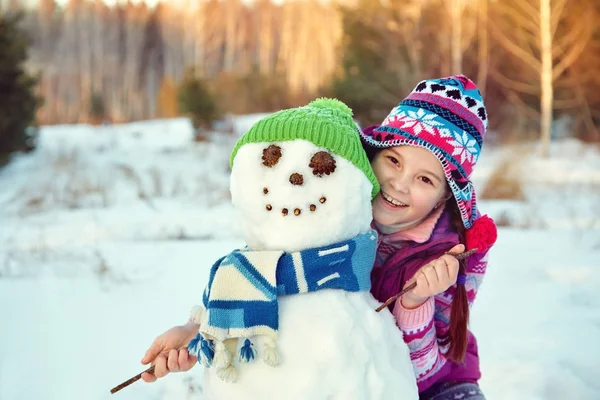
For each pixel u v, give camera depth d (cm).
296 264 161
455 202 203
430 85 199
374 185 178
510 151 1174
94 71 3841
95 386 280
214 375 164
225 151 1323
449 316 201
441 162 190
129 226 663
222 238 606
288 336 157
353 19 1575
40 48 3834
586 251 560
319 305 160
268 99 2231
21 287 432
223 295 161
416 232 197
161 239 603
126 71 3881
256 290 159
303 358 154
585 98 1644
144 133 1661
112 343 329
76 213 756
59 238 603
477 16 1576
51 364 304
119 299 403
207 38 3866
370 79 1553
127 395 273
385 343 163
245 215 169
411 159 190
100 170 1094
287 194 160
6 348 323
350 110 190
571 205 824
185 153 1320
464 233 204
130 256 520
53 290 423
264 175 164
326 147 165
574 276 478
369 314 164
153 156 1288
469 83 202
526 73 1625
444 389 221
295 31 3478
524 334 359
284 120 167
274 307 158
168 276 457
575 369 312
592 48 1598
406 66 1559
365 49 1565
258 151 167
